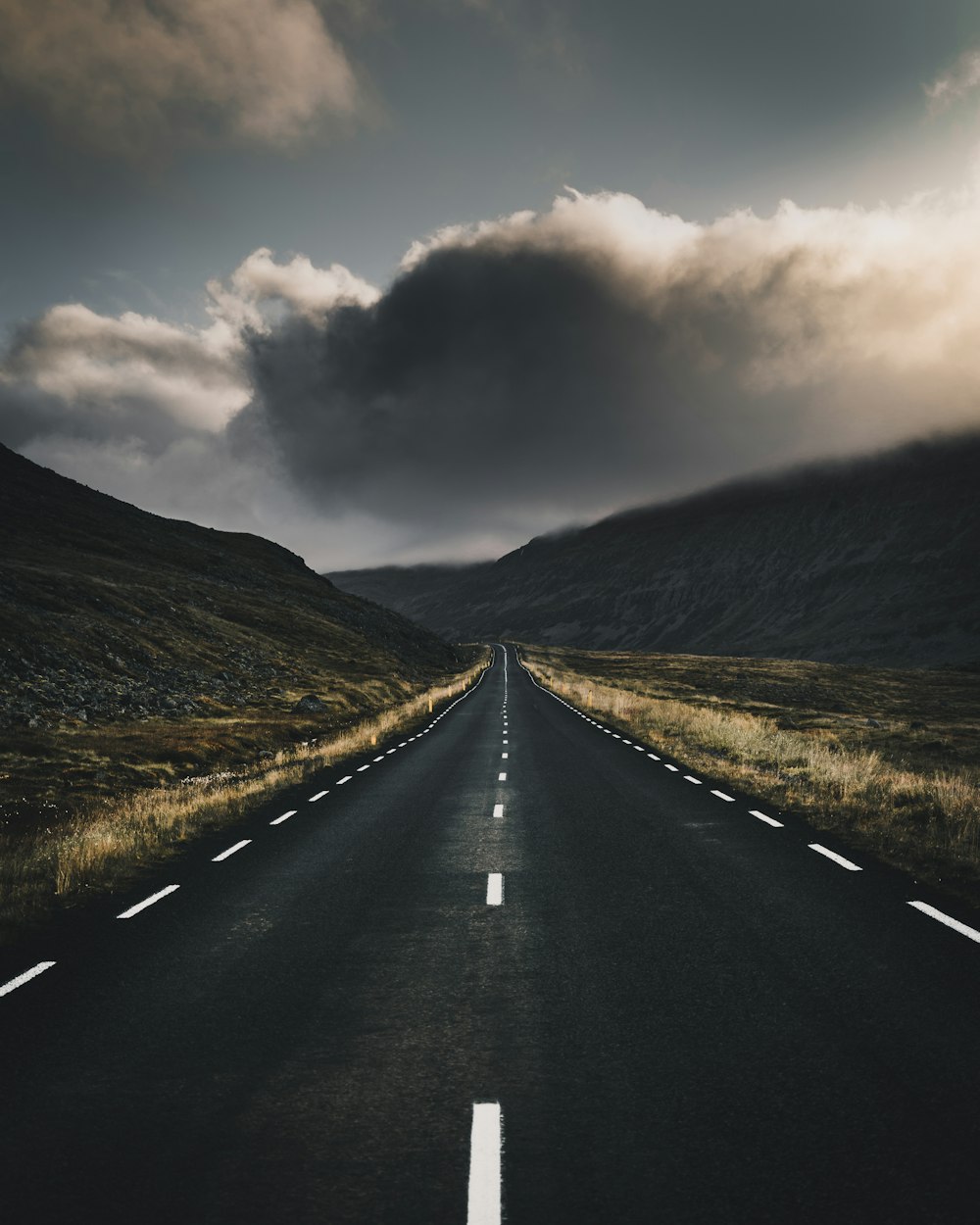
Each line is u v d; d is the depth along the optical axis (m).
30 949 6.76
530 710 46.28
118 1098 4.11
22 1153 3.59
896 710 72.25
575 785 17.23
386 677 68.50
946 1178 3.32
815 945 6.54
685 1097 4.04
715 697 74.12
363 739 28.58
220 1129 3.79
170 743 26.22
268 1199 3.24
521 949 6.61
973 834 10.42
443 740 29.56
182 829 12.37
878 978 5.75
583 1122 3.81
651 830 11.98
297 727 34.19
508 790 16.77
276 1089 4.20
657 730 30.17
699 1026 4.95
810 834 11.51
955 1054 4.50
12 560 64.88
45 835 12.23
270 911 7.92
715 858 10.01
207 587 86.25
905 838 10.55
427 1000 5.49
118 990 5.74
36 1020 5.18
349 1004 5.42
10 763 21.02
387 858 10.41
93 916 7.80
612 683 87.69
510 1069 4.39
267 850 11.15
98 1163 3.50
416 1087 4.20
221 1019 5.17
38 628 42.41
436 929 7.23
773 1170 3.38
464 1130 3.75
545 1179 3.34
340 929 7.28
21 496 103.88
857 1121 3.78
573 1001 5.43
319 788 17.77
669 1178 3.34
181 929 7.34
